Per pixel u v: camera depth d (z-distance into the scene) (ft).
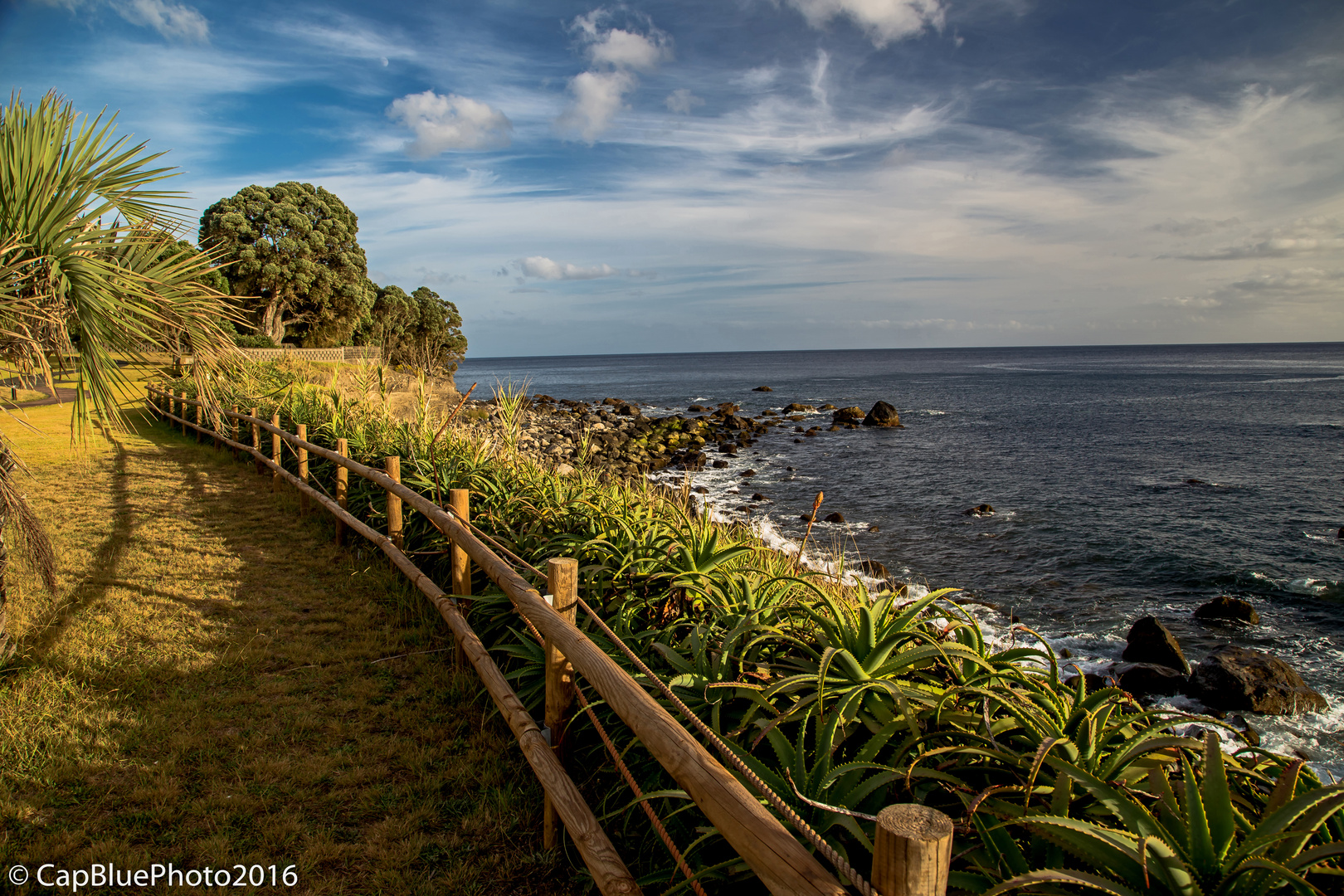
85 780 9.47
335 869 8.07
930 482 65.46
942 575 37.68
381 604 16.38
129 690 11.90
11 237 10.79
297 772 9.77
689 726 7.95
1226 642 29.43
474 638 11.55
